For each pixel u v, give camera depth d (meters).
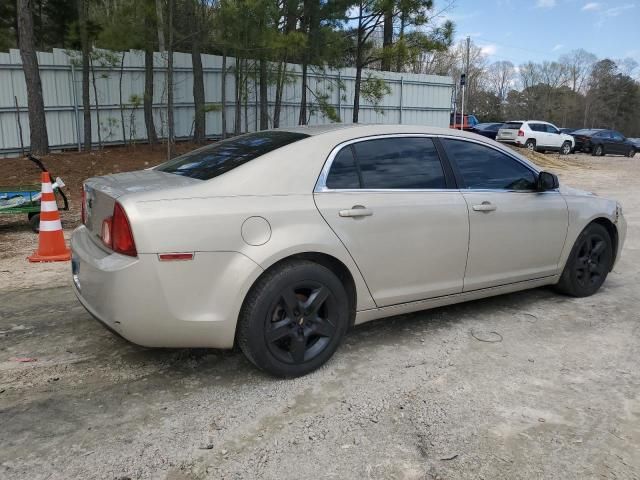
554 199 4.64
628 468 2.59
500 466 2.59
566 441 2.79
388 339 4.05
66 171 11.67
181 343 3.14
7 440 2.73
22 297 4.84
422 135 4.04
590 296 5.11
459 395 3.24
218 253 3.07
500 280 4.35
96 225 3.40
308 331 3.40
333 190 3.51
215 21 11.92
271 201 3.27
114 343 3.90
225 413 3.02
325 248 3.37
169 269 2.97
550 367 3.62
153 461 2.59
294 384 3.35
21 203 7.17
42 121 12.66
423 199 3.83
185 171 3.61
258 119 17.72
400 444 2.75
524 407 3.12
